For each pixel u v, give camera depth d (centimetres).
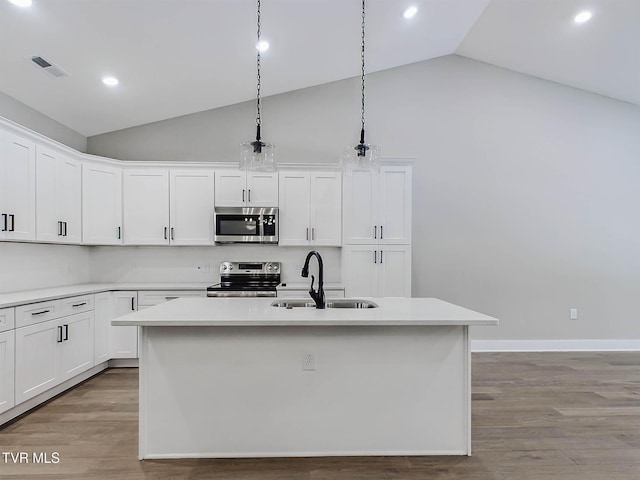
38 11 245
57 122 379
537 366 383
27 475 194
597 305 452
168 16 274
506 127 451
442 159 448
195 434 211
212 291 375
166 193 404
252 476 194
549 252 452
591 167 454
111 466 202
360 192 394
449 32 392
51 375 289
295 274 440
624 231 456
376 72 446
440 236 446
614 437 237
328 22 326
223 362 212
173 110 416
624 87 429
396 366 216
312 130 443
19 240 293
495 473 198
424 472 199
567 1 325
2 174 275
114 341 369
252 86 406
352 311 220
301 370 214
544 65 426
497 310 447
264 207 408
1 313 243
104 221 386
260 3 280
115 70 323
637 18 328
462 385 218
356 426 215
